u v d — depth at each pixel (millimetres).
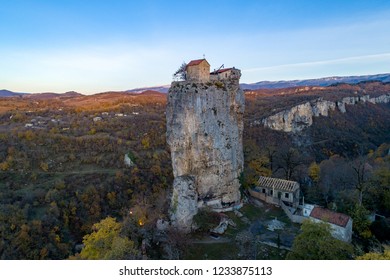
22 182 102750
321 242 29922
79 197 94562
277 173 75875
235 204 54000
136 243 43219
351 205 48938
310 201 59125
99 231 41656
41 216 83562
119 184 103250
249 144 84812
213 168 51875
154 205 68375
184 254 40156
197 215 47469
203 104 50469
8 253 65375
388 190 50375
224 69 57938
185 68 54812
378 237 41000
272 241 42469
